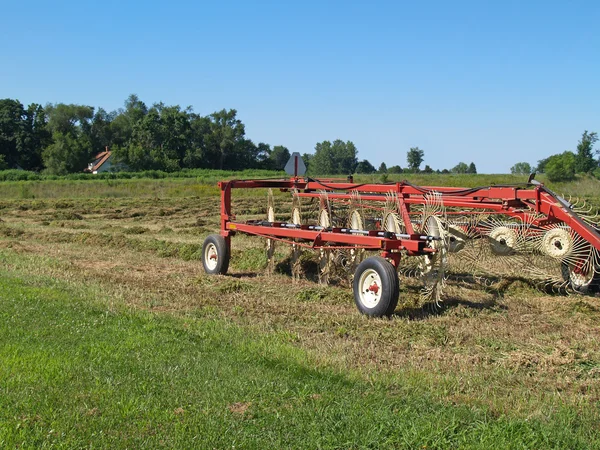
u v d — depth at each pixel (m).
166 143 91.50
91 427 4.43
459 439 4.30
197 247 14.85
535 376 5.96
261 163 104.75
